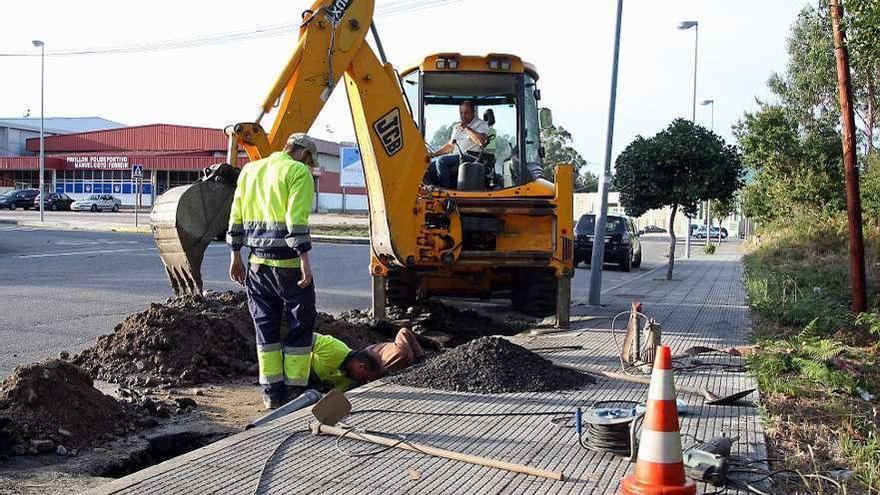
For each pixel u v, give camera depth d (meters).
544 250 10.76
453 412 5.90
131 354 7.51
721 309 13.22
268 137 8.06
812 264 18.19
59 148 79.31
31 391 5.46
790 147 26.97
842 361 7.73
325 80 8.35
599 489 4.37
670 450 4.09
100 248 25.88
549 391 6.64
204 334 7.86
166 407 6.30
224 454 4.84
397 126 9.30
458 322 11.41
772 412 6.05
